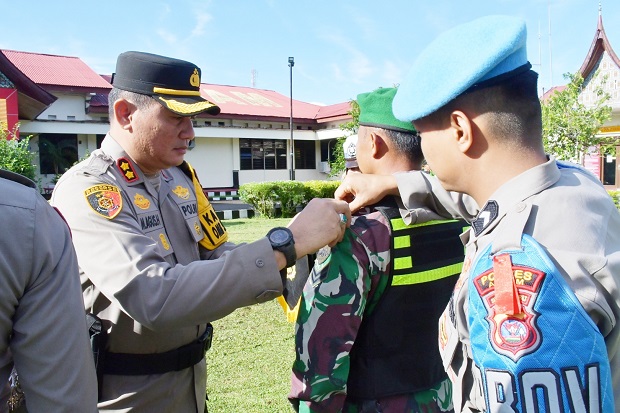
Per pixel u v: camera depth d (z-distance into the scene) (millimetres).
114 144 1779
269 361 3756
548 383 821
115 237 1521
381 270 1422
